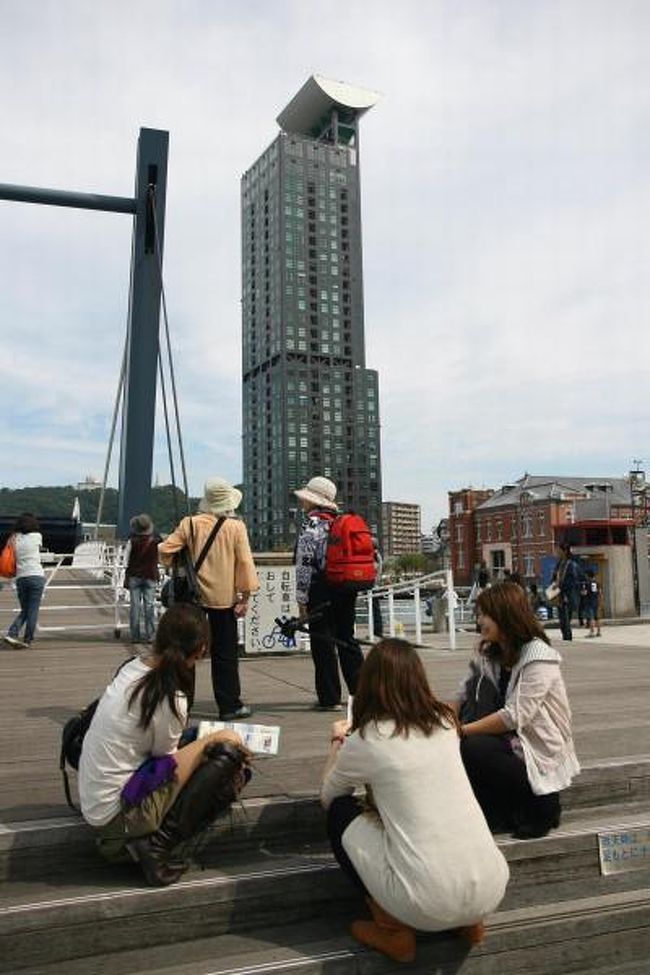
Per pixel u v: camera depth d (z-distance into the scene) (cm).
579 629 1872
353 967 306
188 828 333
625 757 457
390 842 298
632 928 350
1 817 361
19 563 1049
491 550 8981
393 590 1230
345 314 13500
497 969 326
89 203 1520
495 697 395
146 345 1562
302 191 13575
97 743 332
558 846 377
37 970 297
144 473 1566
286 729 544
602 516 3288
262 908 334
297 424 12731
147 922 316
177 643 338
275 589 1009
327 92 13950
